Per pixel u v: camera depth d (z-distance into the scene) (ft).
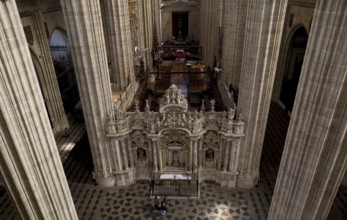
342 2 23.56
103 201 56.24
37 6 67.41
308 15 71.87
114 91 70.38
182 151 57.47
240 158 55.88
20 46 25.93
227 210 53.62
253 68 45.98
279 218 38.11
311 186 32.42
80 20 43.24
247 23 44.96
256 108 49.08
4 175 28.99
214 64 95.86
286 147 33.78
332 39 25.13
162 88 90.74
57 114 79.10
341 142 28.22
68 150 72.59
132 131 55.98
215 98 78.79
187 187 57.82
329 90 26.86
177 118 52.42
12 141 27.20
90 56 45.93
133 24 88.43
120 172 58.49
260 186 59.00
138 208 54.49
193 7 149.89
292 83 89.61
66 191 34.94
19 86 26.32
